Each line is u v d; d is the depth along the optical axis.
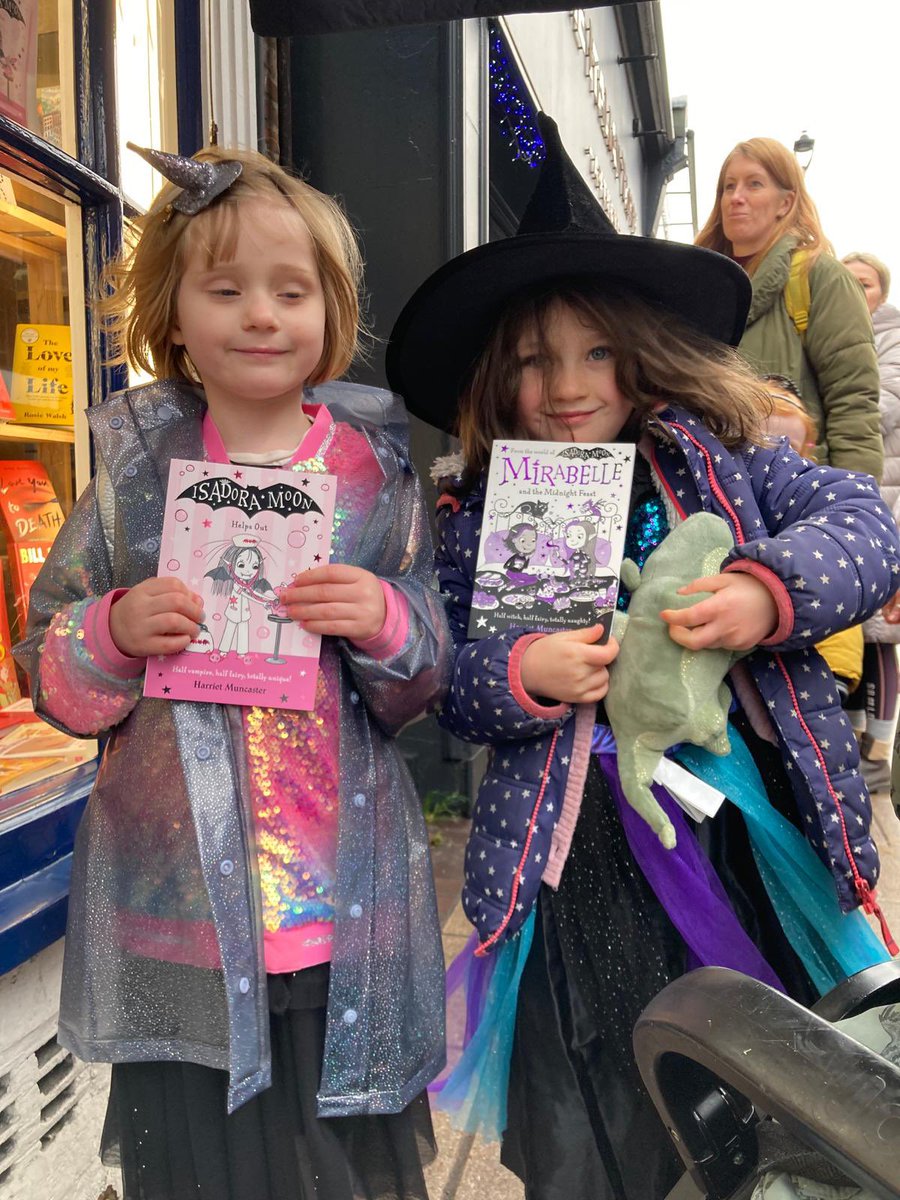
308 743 1.15
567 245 1.33
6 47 1.72
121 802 1.15
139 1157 1.21
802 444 1.69
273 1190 1.19
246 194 1.10
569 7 1.85
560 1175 1.28
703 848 1.29
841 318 2.46
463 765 3.63
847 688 2.41
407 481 1.31
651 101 10.60
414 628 1.18
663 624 1.20
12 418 1.92
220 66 2.53
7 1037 1.48
